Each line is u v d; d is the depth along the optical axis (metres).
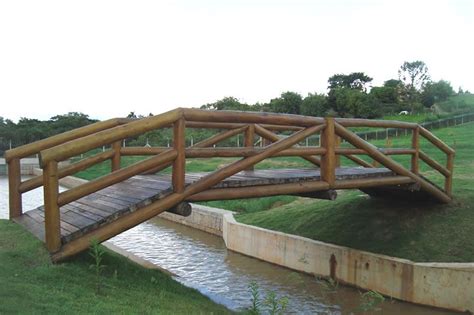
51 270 5.09
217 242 15.77
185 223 18.91
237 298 9.79
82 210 6.53
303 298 9.90
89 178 33.94
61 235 5.56
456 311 8.62
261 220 14.49
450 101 48.75
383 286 9.78
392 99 47.06
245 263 12.85
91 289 4.92
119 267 6.23
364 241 11.05
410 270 9.27
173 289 6.32
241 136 32.34
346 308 9.25
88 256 5.92
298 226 13.06
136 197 6.33
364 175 9.11
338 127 8.25
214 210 17.39
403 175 9.97
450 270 8.71
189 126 8.70
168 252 14.34
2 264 4.99
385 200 12.48
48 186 5.42
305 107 42.31
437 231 10.42
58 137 8.02
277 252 12.50
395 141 31.67
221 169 6.71
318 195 8.52
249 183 7.22
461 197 11.62
